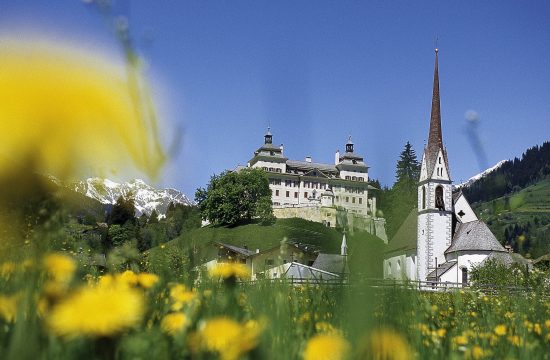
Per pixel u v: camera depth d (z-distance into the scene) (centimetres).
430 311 330
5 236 78
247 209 10488
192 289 234
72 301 85
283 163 14738
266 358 126
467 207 7744
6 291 147
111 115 80
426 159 7731
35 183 74
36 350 102
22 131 71
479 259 6988
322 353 115
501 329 286
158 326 159
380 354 121
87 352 95
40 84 72
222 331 125
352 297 158
